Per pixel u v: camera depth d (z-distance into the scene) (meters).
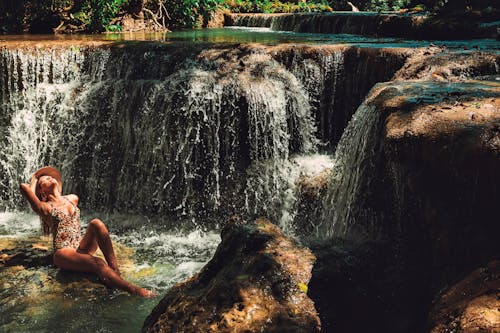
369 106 5.59
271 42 10.34
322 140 7.94
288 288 4.01
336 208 6.10
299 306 3.87
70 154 8.26
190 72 7.92
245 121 7.44
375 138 5.37
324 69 7.78
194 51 8.28
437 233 4.25
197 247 6.64
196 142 7.49
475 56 6.77
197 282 4.42
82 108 8.26
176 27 15.66
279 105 7.46
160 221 7.47
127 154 7.95
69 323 4.77
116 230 7.21
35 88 8.80
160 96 7.69
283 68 7.92
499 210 3.87
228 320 3.74
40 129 8.42
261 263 4.21
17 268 5.74
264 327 3.67
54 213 5.81
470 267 3.88
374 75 7.47
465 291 3.51
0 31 13.66
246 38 11.60
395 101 5.16
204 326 3.81
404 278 4.41
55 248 5.77
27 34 13.42
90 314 4.91
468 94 5.16
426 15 11.61
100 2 13.91
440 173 4.26
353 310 4.11
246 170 7.37
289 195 6.95
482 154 3.90
